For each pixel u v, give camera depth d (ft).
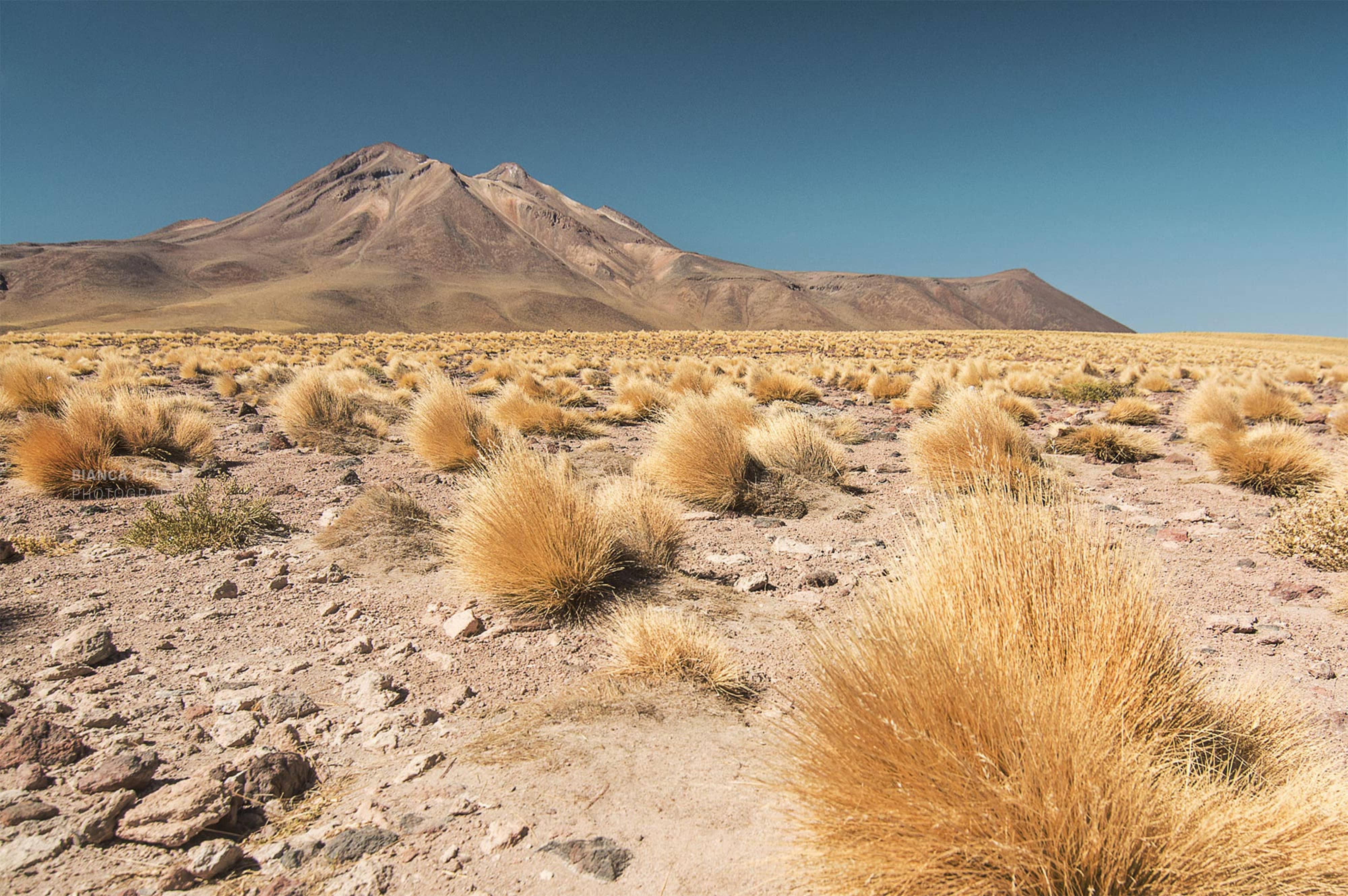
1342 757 10.40
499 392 58.95
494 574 16.85
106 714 11.30
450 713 12.07
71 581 17.94
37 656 13.62
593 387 82.17
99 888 7.85
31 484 27.02
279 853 8.50
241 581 18.39
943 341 244.22
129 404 33.88
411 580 18.86
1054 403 72.64
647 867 8.35
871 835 7.32
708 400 35.96
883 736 7.72
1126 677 8.96
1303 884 6.86
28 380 45.80
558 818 9.23
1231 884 6.85
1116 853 6.81
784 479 29.14
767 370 83.30
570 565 16.76
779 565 20.65
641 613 15.37
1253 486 31.58
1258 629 15.96
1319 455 31.73
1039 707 7.65
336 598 17.44
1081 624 9.39
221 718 11.50
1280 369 127.44
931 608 9.52
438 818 9.19
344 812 9.39
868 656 8.45
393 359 104.37
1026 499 11.38
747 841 8.77
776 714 11.61
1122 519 25.70
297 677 13.21
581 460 34.09
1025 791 6.95
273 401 55.11
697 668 13.20
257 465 34.35
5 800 9.15
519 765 10.41
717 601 17.38
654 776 10.12
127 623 15.47
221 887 7.95
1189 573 20.08
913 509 27.25
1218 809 7.41
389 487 25.49
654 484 28.58
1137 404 55.52
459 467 33.35
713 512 26.78
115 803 8.99
